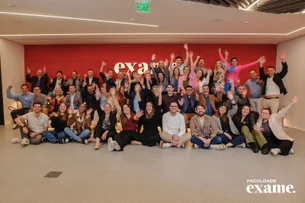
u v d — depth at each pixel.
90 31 6.38
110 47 8.27
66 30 6.23
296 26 5.75
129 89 6.60
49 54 8.31
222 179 3.24
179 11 4.61
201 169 3.61
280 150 4.31
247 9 4.30
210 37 7.08
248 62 8.13
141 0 3.96
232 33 6.57
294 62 7.09
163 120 4.95
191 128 4.83
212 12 4.66
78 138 5.05
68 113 5.27
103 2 4.10
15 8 4.41
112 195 2.78
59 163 3.85
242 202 2.64
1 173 3.43
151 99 5.48
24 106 6.59
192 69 6.74
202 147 4.77
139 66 8.24
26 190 2.90
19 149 4.64
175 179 3.23
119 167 3.68
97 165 3.76
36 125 5.07
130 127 5.10
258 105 6.11
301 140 5.51
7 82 7.45
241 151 4.58
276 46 8.09
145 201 2.65
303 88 6.68
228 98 5.59
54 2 4.10
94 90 6.90
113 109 5.37
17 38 7.20
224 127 4.89
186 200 2.68
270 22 5.38
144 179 3.23
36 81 7.73
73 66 8.32
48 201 2.64
